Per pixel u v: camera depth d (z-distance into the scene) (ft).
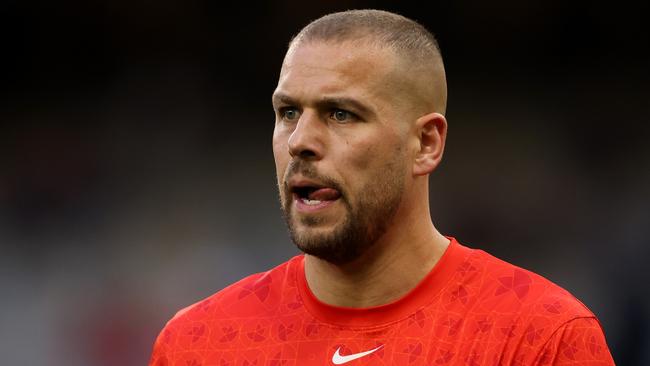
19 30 170.91
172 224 150.20
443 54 162.61
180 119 163.43
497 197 149.38
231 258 142.82
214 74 165.37
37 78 169.68
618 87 158.71
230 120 163.32
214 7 166.09
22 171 160.97
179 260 143.23
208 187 156.97
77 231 151.84
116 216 154.10
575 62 160.97
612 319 132.46
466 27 162.40
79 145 164.14
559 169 151.53
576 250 143.13
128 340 133.69
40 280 144.46
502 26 162.40
